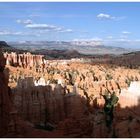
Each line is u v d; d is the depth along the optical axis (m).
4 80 79.25
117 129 67.69
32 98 104.44
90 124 78.75
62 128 78.12
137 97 91.19
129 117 75.50
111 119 75.38
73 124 80.44
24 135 68.06
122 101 95.06
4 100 75.81
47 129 86.44
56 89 110.75
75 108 108.00
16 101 100.31
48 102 106.44
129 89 96.19
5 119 74.06
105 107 100.75
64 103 109.31
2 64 79.69
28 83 106.81
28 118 100.94
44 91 108.00
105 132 69.44
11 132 70.75
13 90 102.94
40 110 103.81
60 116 106.81
